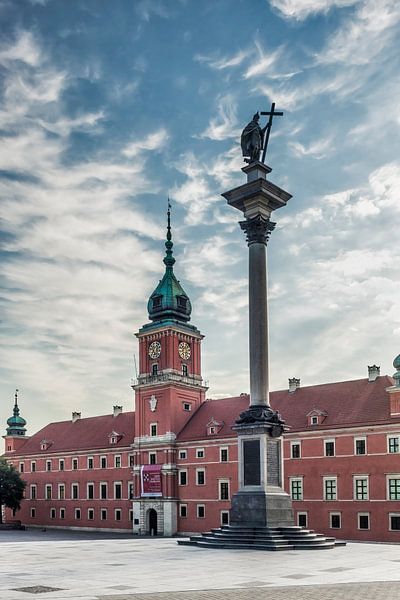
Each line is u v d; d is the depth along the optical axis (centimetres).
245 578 2923
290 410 9869
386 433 8438
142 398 11594
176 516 10731
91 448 12875
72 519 13050
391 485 8262
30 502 14125
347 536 8525
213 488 10331
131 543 6262
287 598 2323
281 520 4975
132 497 11875
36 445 14625
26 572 3316
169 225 12481
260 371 5294
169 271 12119
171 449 10938
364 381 9600
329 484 8862
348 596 2369
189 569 3328
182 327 11538
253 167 5662
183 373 11494
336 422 9038
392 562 3722
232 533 4919
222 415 10912
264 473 5031
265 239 5588
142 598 2328
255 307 5412
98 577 3031
